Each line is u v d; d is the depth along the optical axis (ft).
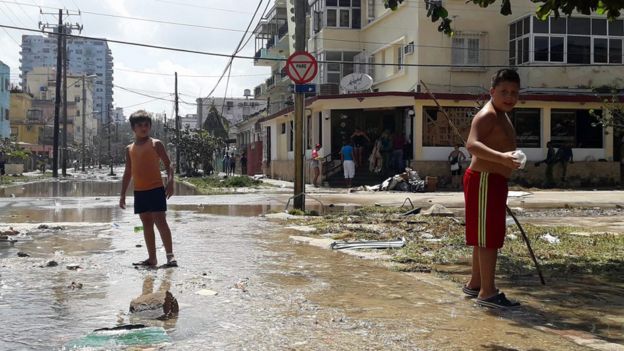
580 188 80.94
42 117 276.62
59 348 11.97
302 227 33.14
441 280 18.72
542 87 91.45
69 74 323.37
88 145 330.34
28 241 27.04
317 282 18.28
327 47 114.73
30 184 103.50
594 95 85.15
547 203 53.47
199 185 96.84
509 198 59.62
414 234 29.86
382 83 108.17
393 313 14.66
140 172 21.30
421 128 82.69
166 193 21.79
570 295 16.75
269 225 34.19
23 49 374.02
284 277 19.02
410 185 73.20
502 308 15.10
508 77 15.90
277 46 144.25
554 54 92.02
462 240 27.12
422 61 94.38
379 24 109.09
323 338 12.61
